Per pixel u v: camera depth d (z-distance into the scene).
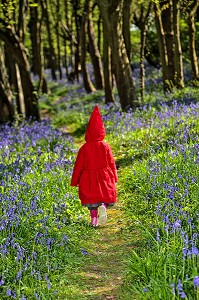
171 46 23.22
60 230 7.89
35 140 15.95
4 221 7.24
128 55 21.55
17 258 6.16
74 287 6.12
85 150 8.45
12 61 23.98
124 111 19.05
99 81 34.12
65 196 9.41
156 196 8.93
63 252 7.02
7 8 19.31
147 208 8.74
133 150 13.26
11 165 11.62
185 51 36.75
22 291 5.75
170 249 6.10
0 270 6.09
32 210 8.03
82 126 20.50
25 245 6.89
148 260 5.88
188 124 13.41
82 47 32.75
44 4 35.31
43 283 6.02
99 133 8.43
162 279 5.34
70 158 12.68
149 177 9.81
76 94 32.81
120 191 10.37
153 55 41.91
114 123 17.48
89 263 6.93
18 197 8.97
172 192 7.89
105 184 8.40
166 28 23.17
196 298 4.86
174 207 7.55
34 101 22.42
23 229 7.31
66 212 8.77
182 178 8.90
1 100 21.80
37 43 31.08
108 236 8.04
